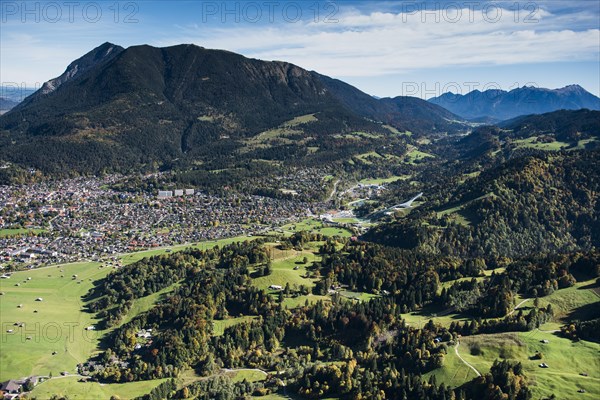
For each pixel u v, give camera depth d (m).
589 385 186.38
